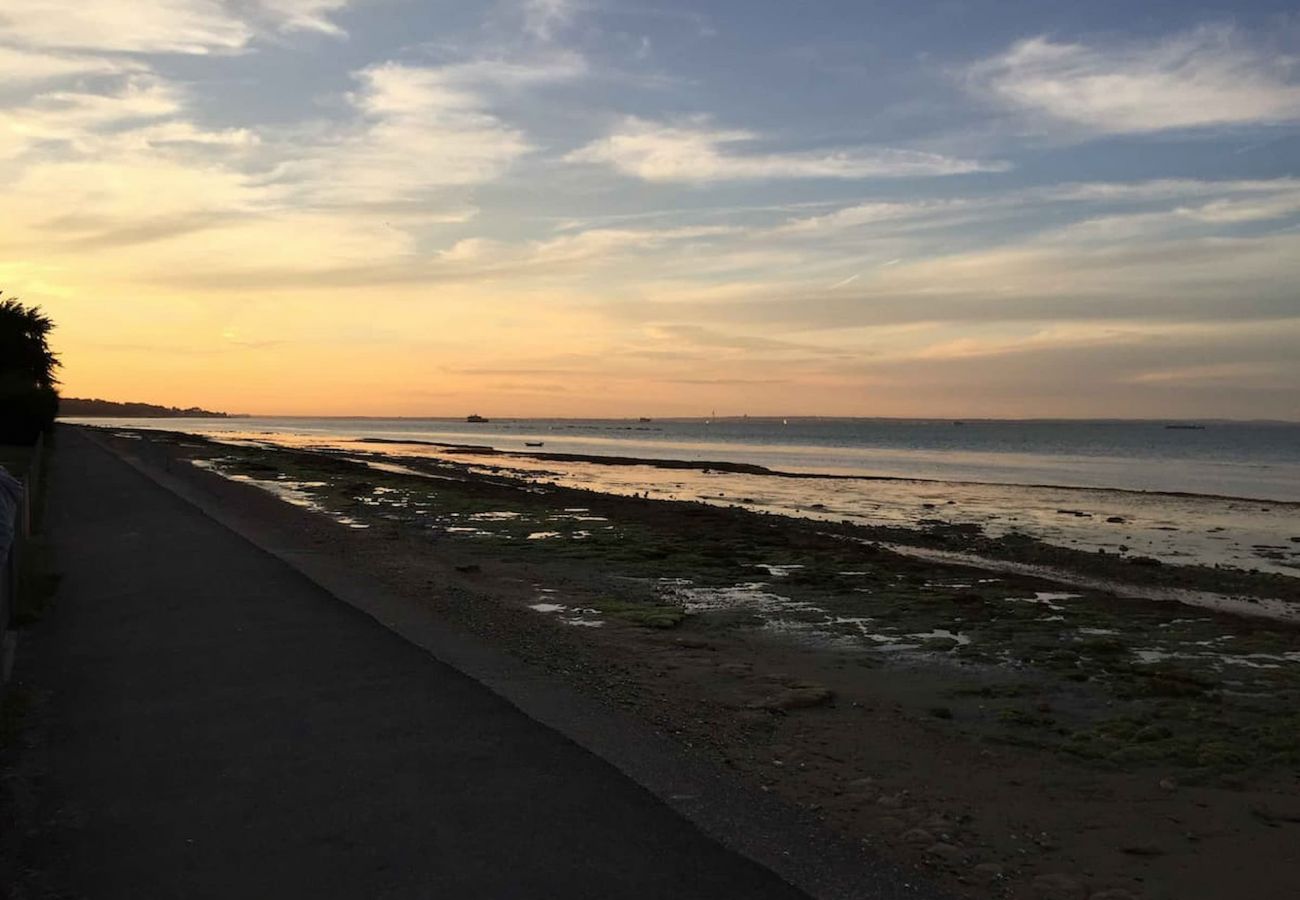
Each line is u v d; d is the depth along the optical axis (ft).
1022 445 370.12
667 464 195.00
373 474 138.82
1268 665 34.42
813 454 272.51
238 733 20.10
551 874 13.93
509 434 523.70
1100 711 27.73
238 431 506.07
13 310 167.32
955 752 23.27
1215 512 100.89
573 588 46.09
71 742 19.45
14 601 30.19
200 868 13.89
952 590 49.55
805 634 37.88
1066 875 16.12
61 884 13.38
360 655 27.09
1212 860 17.21
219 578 39.91
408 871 13.88
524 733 20.58
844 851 15.90
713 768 19.81
